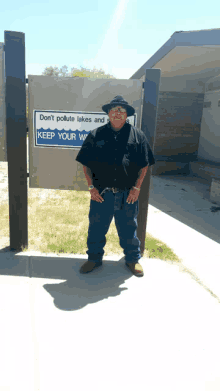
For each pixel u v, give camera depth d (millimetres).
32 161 3469
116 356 2080
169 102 9953
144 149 2854
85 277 3104
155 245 4000
